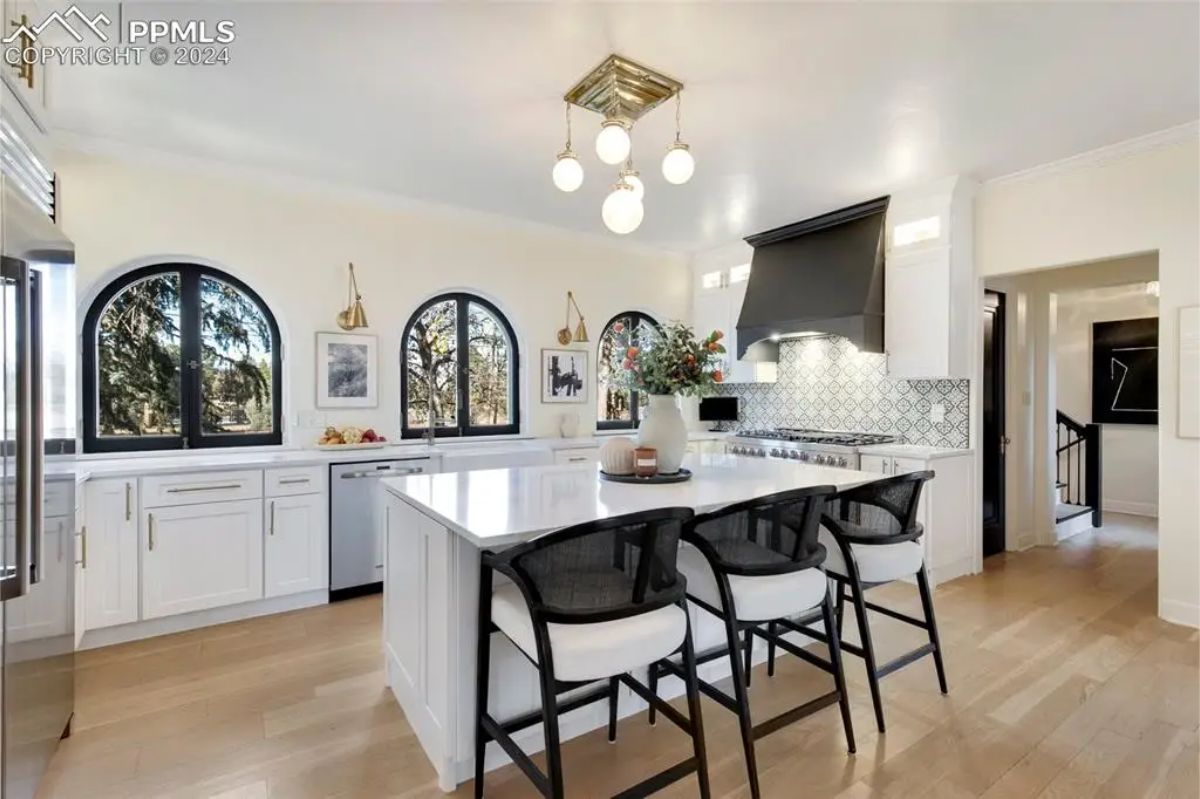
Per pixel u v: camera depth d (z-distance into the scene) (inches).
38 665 72.2
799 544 78.0
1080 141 130.0
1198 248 121.2
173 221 139.4
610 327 225.9
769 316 192.7
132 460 130.8
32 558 65.9
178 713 90.9
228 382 150.3
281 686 99.5
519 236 194.4
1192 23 86.9
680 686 94.8
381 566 146.6
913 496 93.9
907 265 162.7
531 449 171.3
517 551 58.2
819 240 187.0
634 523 60.9
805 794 72.5
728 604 73.2
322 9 84.2
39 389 66.3
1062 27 88.3
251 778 75.9
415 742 83.7
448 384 186.1
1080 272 184.2
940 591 146.4
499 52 95.3
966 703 93.4
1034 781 74.9
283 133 125.9
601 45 93.4
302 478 135.7
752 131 124.6
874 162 142.2
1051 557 177.6
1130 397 237.8
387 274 168.9
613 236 210.1
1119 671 103.7
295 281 155.0
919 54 95.8
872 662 86.6
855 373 195.3
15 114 71.0
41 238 69.5
